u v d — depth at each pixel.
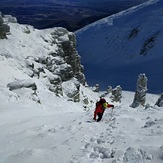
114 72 175.38
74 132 10.67
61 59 61.53
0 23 50.25
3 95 25.09
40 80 47.28
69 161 7.55
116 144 8.50
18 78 38.84
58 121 14.28
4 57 44.22
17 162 7.84
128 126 11.00
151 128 9.92
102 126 11.43
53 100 38.06
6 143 10.56
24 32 58.75
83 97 62.09
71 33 69.06
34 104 26.39
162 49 195.38
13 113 18.77
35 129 12.26
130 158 6.98
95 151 8.09
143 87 45.38
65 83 57.91
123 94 122.31
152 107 15.81
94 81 157.62
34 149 8.38
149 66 176.12
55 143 9.46
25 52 51.25
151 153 6.95
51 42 62.88
